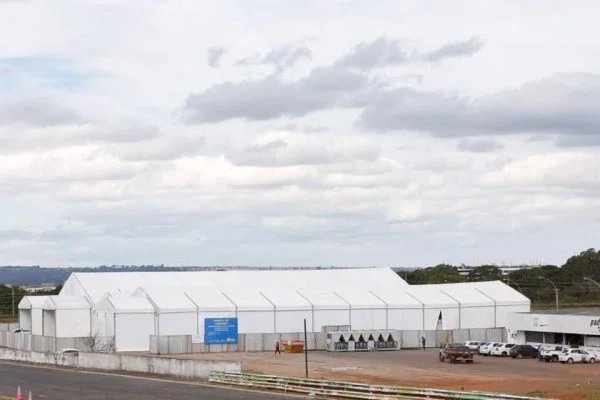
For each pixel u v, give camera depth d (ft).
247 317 349.41
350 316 366.43
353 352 338.54
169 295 349.20
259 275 418.72
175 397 185.88
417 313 377.71
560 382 222.48
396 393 177.78
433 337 367.25
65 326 349.61
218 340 339.77
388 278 429.79
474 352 341.82
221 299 352.08
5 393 195.42
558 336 351.46
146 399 182.29
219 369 223.30
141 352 329.11
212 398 183.62
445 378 232.53
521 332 363.76
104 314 340.39
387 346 350.02
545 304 610.24
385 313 372.79
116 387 208.95
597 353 294.05
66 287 392.88
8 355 309.01
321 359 301.63
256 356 315.17
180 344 331.16
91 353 268.00
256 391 199.82
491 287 404.77
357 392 183.93
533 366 277.03
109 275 392.27
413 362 289.74
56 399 183.32
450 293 395.55
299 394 192.65
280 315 355.56
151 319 334.24
